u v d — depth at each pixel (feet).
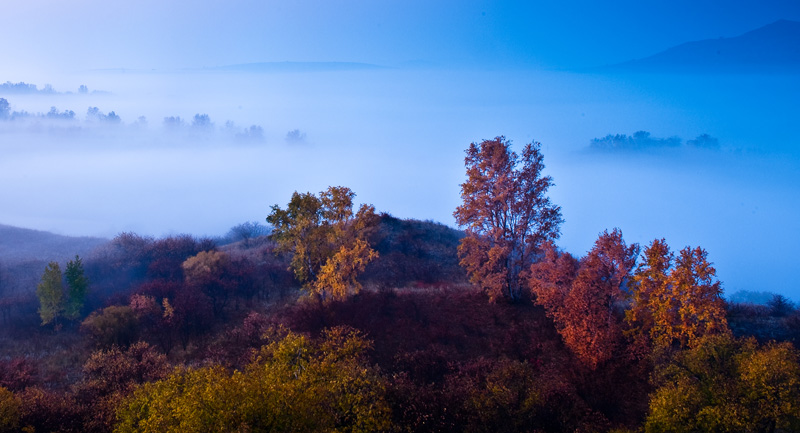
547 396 86.99
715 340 89.20
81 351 123.34
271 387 64.34
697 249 98.53
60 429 79.92
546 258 124.77
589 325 102.37
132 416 74.13
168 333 126.93
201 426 58.70
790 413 72.13
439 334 124.06
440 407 86.28
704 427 75.05
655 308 101.04
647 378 99.14
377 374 95.14
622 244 106.73
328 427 66.95
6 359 118.32
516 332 123.44
